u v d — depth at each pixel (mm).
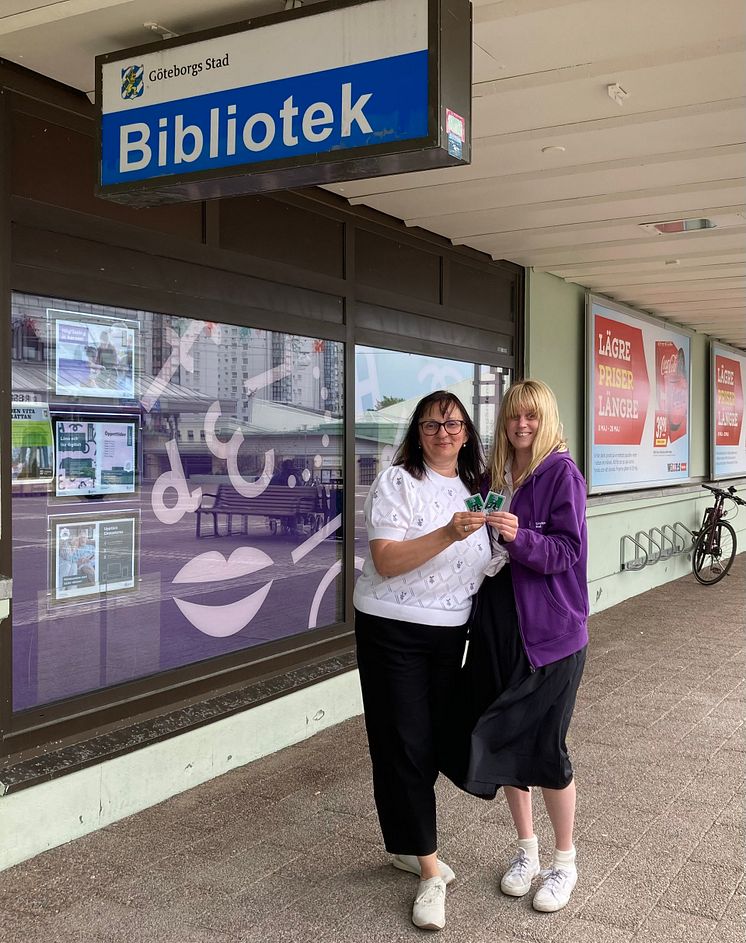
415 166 2709
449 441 3066
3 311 3404
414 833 3018
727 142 4461
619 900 3133
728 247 6676
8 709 3484
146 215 4043
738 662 6711
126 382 3996
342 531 5430
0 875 3320
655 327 10117
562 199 5418
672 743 4852
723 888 3219
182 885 3250
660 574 10547
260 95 2779
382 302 5688
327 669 5066
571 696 2990
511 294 7320
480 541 3043
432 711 3107
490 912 3059
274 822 3793
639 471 9805
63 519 3729
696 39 3393
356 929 2955
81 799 3633
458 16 2611
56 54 3402
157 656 4211
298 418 5059
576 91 3832
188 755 4133
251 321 4648
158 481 4184
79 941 2889
